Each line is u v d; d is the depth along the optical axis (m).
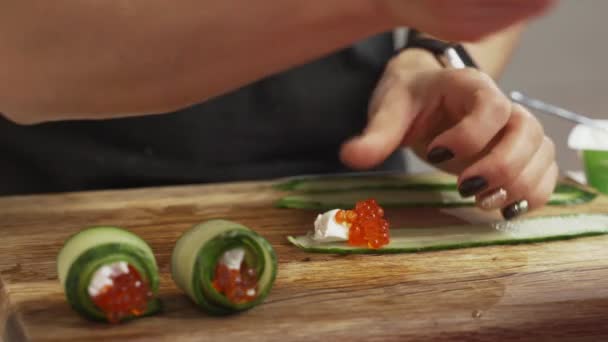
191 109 0.77
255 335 0.48
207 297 0.49
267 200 0.67
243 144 0.79
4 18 0.46
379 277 0.54
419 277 0.55
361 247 0.58
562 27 1.12
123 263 0.49
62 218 0.64
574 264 0.57
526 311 0.51
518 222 0.63
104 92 0.48
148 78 0.47
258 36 0.44
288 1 0.43
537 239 0.60
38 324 0.49
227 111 0.78
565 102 1.15
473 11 0.38
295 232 0.61
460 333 0.50
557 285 0.54
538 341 0.51
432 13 0.38
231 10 0.44
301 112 0.79
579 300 0.52
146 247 0.50
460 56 0.70
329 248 0.58
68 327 0.48
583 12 1.11
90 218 0.64
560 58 1.14
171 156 0.78
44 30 0.46
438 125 0.66
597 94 1.14
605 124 0.75
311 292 0.52
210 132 0.78
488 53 0.79
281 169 0.80
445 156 0.61
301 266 0.56
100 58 0.46
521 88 1.14
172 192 0.69
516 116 0.62
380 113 0.63
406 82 0.66
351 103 0.80
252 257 0.50
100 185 0.77
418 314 0.51
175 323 0.49
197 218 0.64
